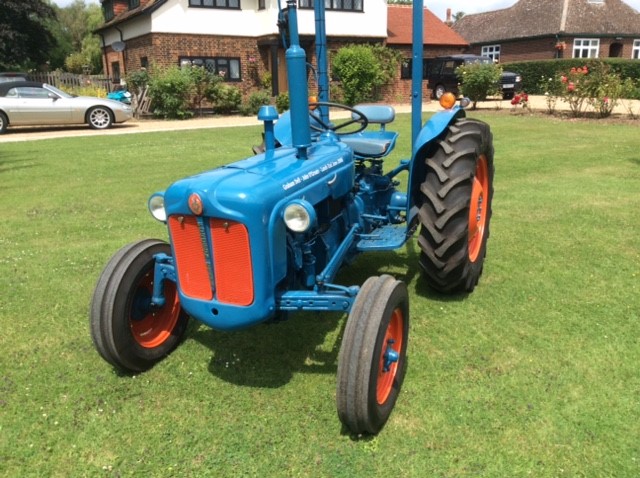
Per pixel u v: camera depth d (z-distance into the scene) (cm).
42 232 580
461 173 354
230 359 327
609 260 459
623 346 328
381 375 266
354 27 2198
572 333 344
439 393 288
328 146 345
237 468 241
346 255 355
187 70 1847
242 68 2098
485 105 2041
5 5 2820
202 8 1977
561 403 277
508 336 342
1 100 1462
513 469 236
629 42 3419
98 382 307
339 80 2150
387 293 256
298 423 269
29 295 420
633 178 761
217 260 259
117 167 935
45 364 326
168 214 268
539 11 3531
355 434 260
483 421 266
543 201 641
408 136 1190
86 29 5609
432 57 2517
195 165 938
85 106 1536
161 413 279
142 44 2050
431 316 369
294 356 329
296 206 250
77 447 256
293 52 294
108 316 293
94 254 507
